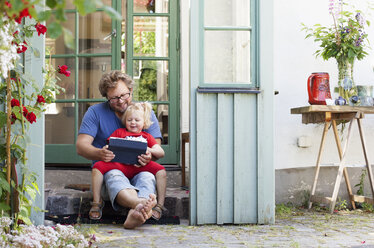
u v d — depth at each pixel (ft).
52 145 18.65
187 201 14.52
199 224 13.28
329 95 15.88
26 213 10.11
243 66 13.60
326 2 17.87
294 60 17.58
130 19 18.80
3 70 6.88
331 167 17.29
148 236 11.64
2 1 4.23
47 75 11.32
